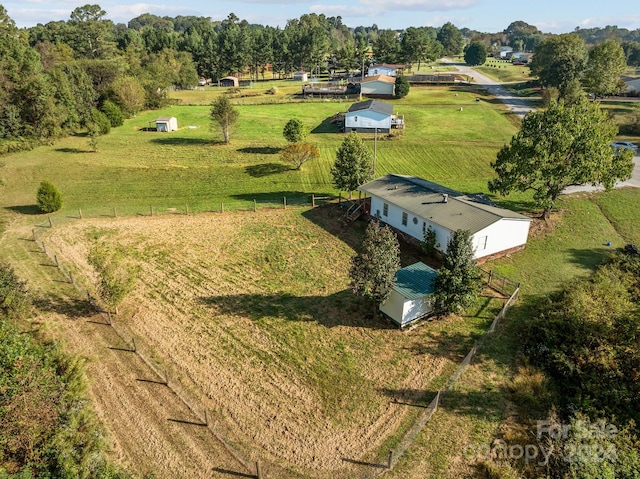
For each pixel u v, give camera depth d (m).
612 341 22.25
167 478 16.86
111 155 58.53
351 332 25.23
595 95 88.19
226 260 33.09
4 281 24.41
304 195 46.19
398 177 40.16
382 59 150.12
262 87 123.50
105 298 25.72
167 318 26.28
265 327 25.62
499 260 32.94
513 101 92.38
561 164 34.34
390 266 24.47
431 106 87.56
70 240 35.31
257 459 17.75
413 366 22.72
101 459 16.50
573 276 30.83
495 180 37.59
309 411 20.06
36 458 15.17
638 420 18.84
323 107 89.44
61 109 67.31
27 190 47.00
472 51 169.50
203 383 21.48
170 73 116.31
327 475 17.12
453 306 25.20
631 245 33.75
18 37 76.94
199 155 58.75
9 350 17.03
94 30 112.12
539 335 23.94
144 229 37.66
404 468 17.34
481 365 22.75
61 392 17.56
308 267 32.28
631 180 47.62
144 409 19.84
